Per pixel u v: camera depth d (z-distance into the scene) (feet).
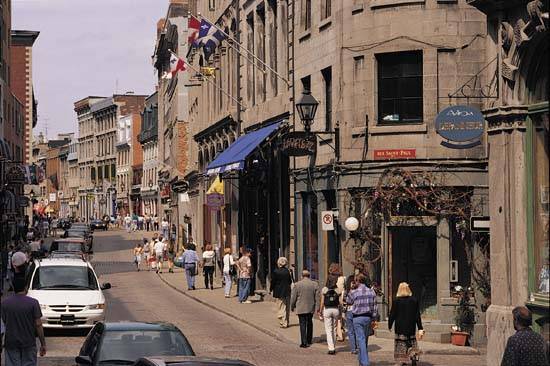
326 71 128.47
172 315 140.77
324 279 127.24
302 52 137.69
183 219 294.25
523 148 77.36
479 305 110.42
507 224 77.66
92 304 112.37
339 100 119.75
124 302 162.20
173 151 344.69
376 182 114.21
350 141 117.29
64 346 103.76
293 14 142.31
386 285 113.19
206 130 220.43
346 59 118.42
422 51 112.78
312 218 135.44
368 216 115.14
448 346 105.60
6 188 244.01
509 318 76.89
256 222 172.65
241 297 155.94
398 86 114.73
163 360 52.47
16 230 270.87
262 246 166.50
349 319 98.32
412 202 112.98
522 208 77.41
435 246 112.78
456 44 112.06
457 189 111.86
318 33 130.21
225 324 129.18
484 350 103.71
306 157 134.82
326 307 98.99
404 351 86.22
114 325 67.72
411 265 113.50
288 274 120.47
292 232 142.41
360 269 101.96
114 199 621.31
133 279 224.53
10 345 65.67
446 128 96.89
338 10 120.26
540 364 56.29
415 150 112.57
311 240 135.85
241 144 159.22
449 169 111.55
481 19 112.37
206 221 232.53
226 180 199.82
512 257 77.46
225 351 101.35
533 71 76.48
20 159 329.11
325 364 92.02
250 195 177.58
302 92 131.75
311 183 131.85
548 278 73.72
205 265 185.98
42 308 110.93
